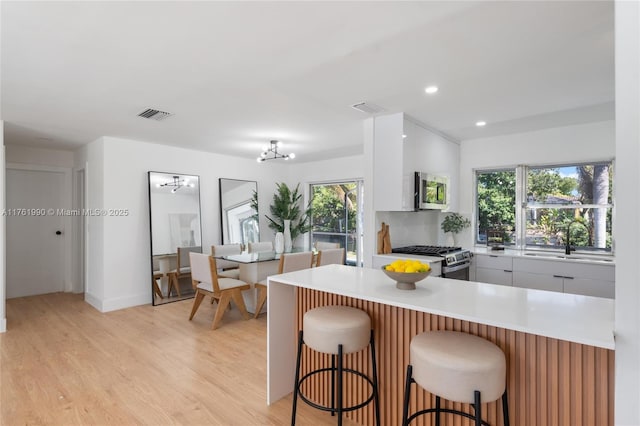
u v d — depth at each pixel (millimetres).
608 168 3908
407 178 3504
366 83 2654
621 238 883
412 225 4430
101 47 2082
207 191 5590
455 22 1806
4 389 2453
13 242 5148
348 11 1708
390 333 1989
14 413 2166
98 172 4598
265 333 3641
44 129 4094
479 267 4336
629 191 869
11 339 3439
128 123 3832
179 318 4164
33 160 5199
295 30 1889
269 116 3561
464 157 4828
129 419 2105
